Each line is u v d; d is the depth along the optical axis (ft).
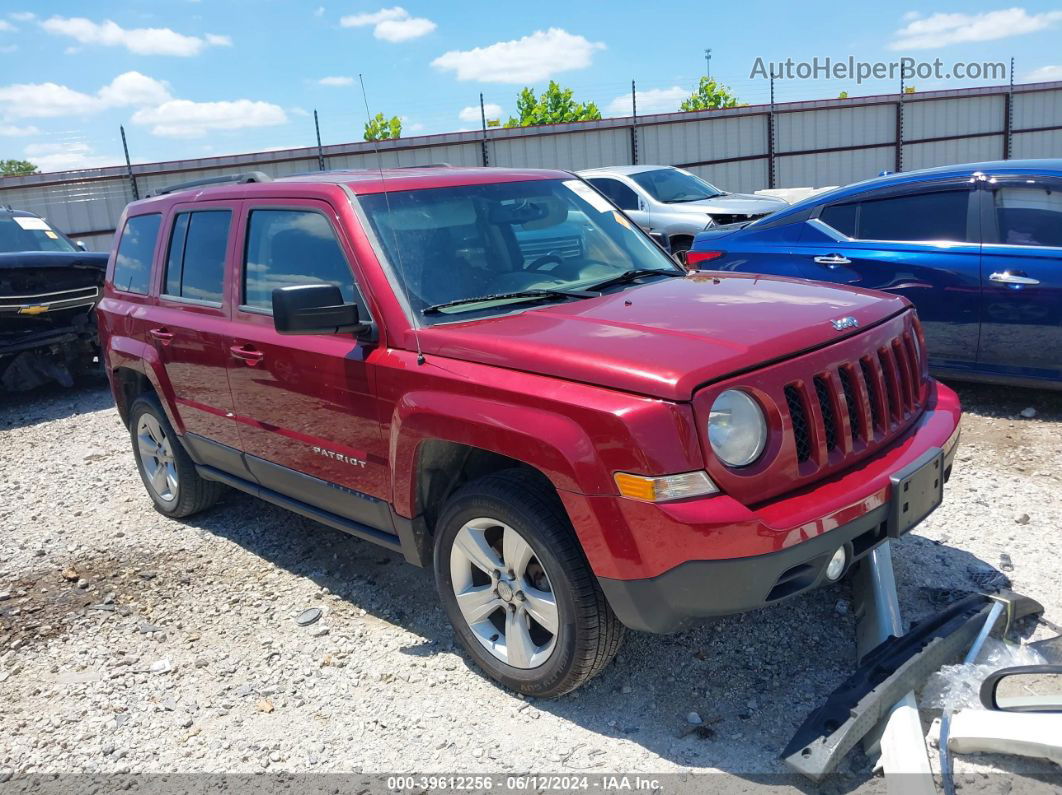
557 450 9.16
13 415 29.35
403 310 11.37
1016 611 10.78
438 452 11.14
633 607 9.15
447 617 12.79
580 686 10.91
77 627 13.73
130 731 10.95
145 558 16.21
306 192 13.04
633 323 10.28
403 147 77.36
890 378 10.68
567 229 13.84
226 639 13.00
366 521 12.56
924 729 9.19
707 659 11.24
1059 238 18.47
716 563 8.61
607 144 83.46
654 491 8.64
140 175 72.49
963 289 19.40
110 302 18.12
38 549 17.04
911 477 9.77
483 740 10.12
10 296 28.02
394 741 10.28
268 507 18.22
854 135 93.86
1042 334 18.54
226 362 14.24
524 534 9.93
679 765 9.37
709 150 87.81
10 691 12.10
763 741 9.62
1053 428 18.60
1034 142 101.76
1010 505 14.96
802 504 9.05
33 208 69.51
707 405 8.75
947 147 98.12
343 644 12.55
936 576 12.70
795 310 10.69
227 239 14.60
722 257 23.62
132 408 18.07
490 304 11.68
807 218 22.18
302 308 10.94
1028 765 8.61
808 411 9.41
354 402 11.80
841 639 11.39
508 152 80.48
